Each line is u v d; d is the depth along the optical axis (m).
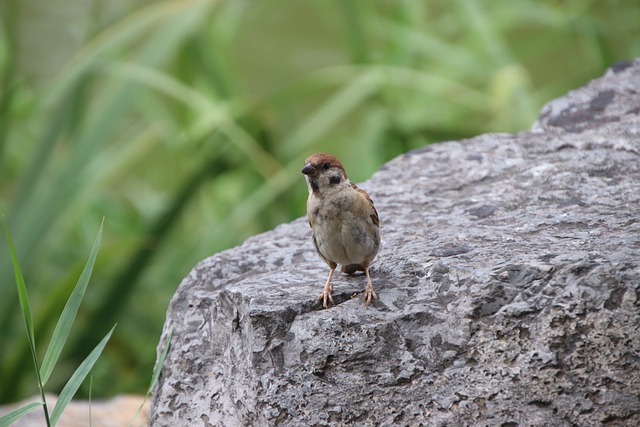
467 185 8.93
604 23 14.55
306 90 14.33
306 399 6.55
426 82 14.27
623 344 6.07
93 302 13.41
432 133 13.70
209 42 14.81
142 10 13.16
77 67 12.39
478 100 14.48
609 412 6.06
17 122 14.09
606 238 7.01
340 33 19.03
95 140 11.85
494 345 6.33
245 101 14.55
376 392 6.50
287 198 13.87
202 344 7.52
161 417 7.43
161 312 13.73
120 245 12.02
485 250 7.04
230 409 7.02
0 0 15.19
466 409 6.30
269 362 6.70
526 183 8.66
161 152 17.19
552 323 6.21
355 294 7.07
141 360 13.21
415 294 6.79
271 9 19.41
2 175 14.00
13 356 12.17
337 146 16.19
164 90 12.84
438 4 18.56
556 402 6.14
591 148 9.08
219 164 13.67
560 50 18.34
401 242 7.79
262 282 7.45
